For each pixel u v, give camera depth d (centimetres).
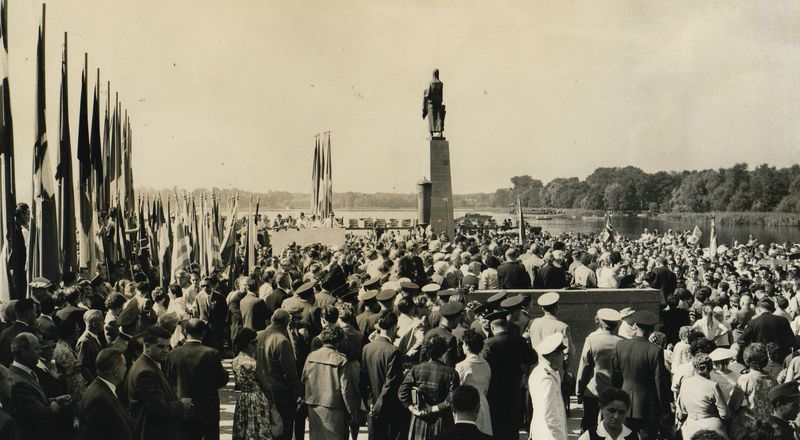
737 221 11269
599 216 14288
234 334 1773
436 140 4991
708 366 930
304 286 1284
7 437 718
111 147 2759
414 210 12619
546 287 1631
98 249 2053
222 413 1402
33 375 837
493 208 14012
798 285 1706
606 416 822
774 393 820
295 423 1141
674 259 3438
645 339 1017
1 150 1425
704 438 533
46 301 1063
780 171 10800
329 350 1033
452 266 1691
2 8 1454
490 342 979
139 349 925
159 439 858
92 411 807
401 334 1124
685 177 12175
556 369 871
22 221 1408
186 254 1808
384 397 985
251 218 2461
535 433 849
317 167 6241
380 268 1741
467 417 657
